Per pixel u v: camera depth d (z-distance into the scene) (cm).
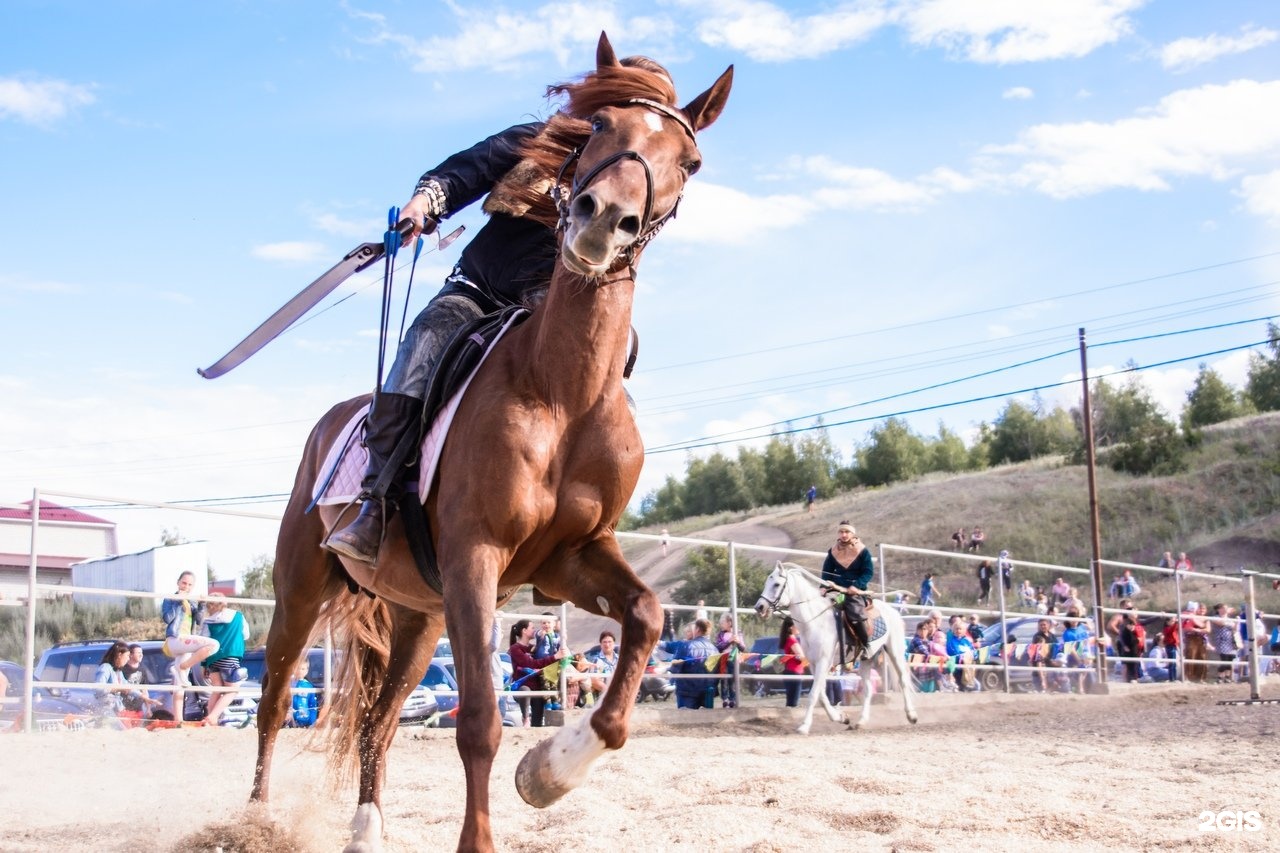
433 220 402
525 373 354
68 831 471
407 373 391
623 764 699
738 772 648
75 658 1031
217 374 432
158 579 1341
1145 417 6819
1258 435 5453
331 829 463
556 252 409
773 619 2811
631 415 373
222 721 1030
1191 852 408
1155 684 1961
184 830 466
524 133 410
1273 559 4053
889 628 1277
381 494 378
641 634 337
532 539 354
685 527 6900
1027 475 5791
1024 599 2475
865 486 7875
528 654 1125
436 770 712
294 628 483
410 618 452
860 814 474
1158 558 4281
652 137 352
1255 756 740
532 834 459
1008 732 1052
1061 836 441
